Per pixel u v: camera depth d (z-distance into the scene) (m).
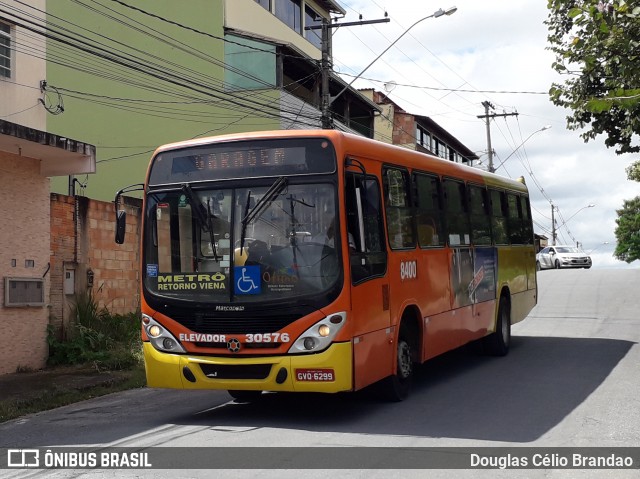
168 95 28.42
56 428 9.41
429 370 12.88
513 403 9.77
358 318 8.54
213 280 8.66
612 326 19.02
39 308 14.61
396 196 10.07
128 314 18.11
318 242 8.43
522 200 16.78
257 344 8.41
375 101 46.12
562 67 12.12
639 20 9.78
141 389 12.52
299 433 8.22
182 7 28.45
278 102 27.80
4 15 15.03
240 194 8.73
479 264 13.27
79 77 28.08
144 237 9.14
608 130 12.46
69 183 24.36
